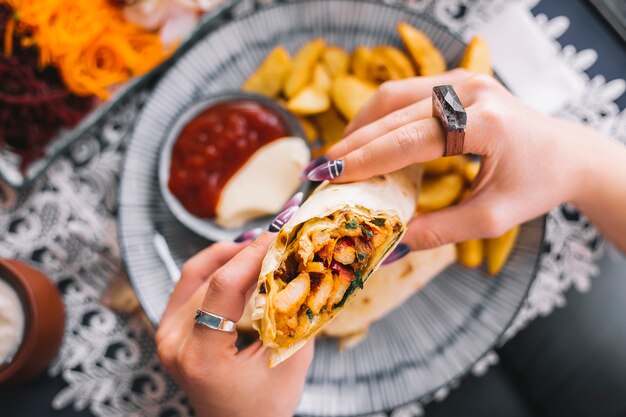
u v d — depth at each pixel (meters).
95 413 0.42
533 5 0.45
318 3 0.43
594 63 0.44
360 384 0.41
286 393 0.34
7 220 0.43
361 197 0.32
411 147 0.31
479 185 0.34
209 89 0.43
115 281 0.43
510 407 0.44
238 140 0.41
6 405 0.42
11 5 0.40
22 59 0.41
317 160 0.34
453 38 0.41
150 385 0.42
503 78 0.44
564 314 0.44
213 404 0.32
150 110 0.42
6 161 0.42
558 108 0.44
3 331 0.38
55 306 0.40
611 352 0.43
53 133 0.42
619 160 0.36
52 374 0.42
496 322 0.41
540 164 0.34
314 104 0.40
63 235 0.43
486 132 0.31
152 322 0.40
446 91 0.30
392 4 0.43
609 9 0.44
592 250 0.44
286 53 0.43
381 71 0.41
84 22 0.40
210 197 0.41
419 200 0.37
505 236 0.40
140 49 0.42
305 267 0.30
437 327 0.42
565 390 0.44
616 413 0.43
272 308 0.29
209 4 0.42
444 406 0.44
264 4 0.45
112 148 0.44
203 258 0.36
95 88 0.41
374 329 0.42
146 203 0.42
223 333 0.30
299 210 0.31
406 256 0.40
